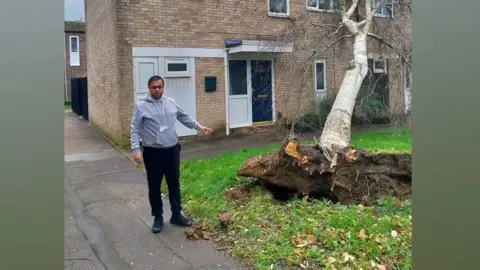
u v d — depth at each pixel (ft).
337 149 15.46
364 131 33.86
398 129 28.04
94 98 40.60
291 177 15.35
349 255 10.62
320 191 15.46
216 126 34.24
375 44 28.02
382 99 29.12
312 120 33.91
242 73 36.14
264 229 12.73
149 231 13.43
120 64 29.53
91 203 16.65
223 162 22.90
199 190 17.28
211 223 13.67
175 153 13.48
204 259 11.19
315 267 10.25
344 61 38.22
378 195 15.23
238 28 34.55
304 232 12.17
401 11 25.30
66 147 30.68
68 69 71.87
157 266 10.86
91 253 11.75
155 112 12.90
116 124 31.19
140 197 17.51
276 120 35.70
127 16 29.53
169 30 31.27
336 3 31.24
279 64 36.35
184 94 32.40
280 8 36.76
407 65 24.16
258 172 15.65
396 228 12.44
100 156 27.22
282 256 10.75
